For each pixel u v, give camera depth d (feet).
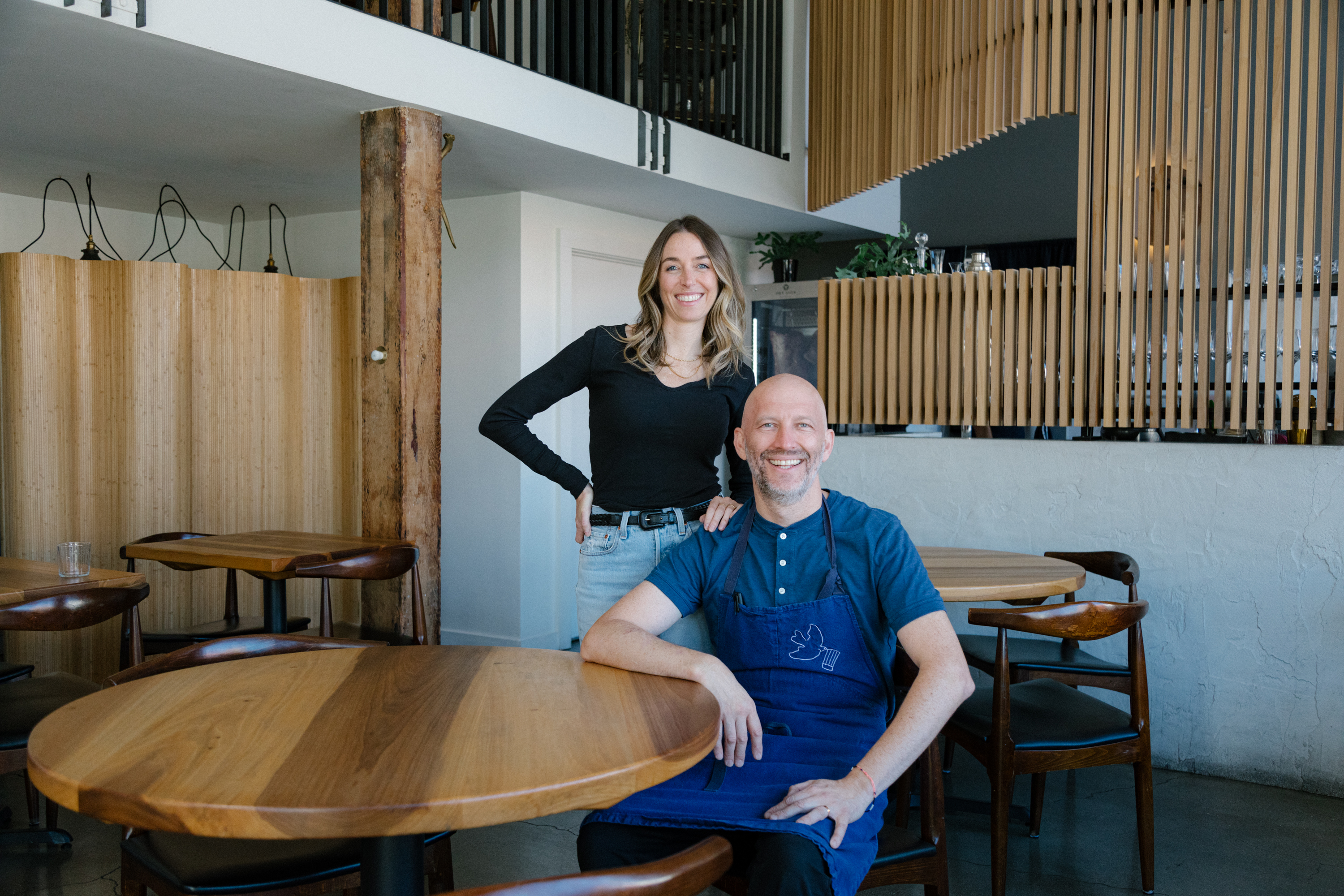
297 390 16.94
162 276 15.72
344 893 6.39
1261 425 12.23
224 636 11.94
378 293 12.77
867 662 6.27
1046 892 9.23
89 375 15.49
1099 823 10.93
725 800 5.47
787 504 6.38
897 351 14.88
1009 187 30.22
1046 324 13.60
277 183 17.15
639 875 3.57
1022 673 10.58
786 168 19.88
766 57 19.79
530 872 9.61
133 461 15.60
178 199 18.44
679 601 6.48
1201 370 12.41
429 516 13.07
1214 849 10.23
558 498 18.70
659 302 7.84
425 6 12.64
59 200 18.45
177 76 11.23
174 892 5.45
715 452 8.02
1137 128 12.84
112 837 10.35
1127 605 8.62
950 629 5.91
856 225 21.91
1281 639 11.94
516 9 14.06
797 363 22.38
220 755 4.09
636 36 16.05
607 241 19.65
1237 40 13.19
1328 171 11.48
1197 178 12.35
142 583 9.10
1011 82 14.51
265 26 10.79
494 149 14.61
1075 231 29.37
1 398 15.17
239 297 16.39
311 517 17.11
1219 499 12.28
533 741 4.30
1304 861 9.93
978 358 14.05
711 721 4.65
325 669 5.64
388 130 12.58
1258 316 11.98
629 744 4.28
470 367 18.34
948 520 14.15
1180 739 12.64
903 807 9.65
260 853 5.70
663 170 16.30
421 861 4.82
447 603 18.70
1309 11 11.57
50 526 15.23
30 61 10.73
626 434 7.71
